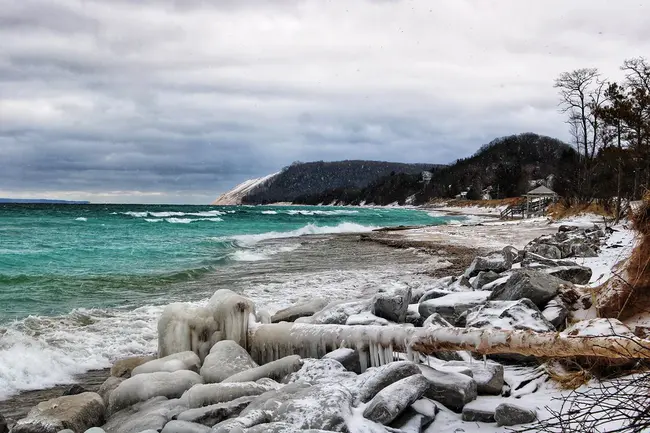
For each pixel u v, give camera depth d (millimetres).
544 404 5172
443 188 169375
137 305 12547
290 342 7020
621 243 17062
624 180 40969
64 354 8570
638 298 6582
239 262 21906
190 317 7387
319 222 61938
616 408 4012
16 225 43312
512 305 6762
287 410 4727
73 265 19766
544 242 19516
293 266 20391
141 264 20438
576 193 51250
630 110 34938
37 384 7441
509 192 130000
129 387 6027
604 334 5461
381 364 6387
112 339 9516
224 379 6168
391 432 4609
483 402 5332
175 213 76000
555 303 7113
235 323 7285
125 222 50438
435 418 5055
